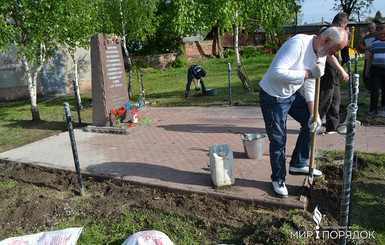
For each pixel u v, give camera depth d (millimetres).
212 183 3678
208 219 3020
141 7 11641
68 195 3854
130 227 2984
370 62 6164
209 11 9281
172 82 17328
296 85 3021
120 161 4824
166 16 26438
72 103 12305
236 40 10500
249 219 2967
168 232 2852
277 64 2877
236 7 9242
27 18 7895
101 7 10984
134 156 5031
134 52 30047
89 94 15477
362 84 10047
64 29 8172
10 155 5641
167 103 10000
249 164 4188
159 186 3756
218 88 12664
